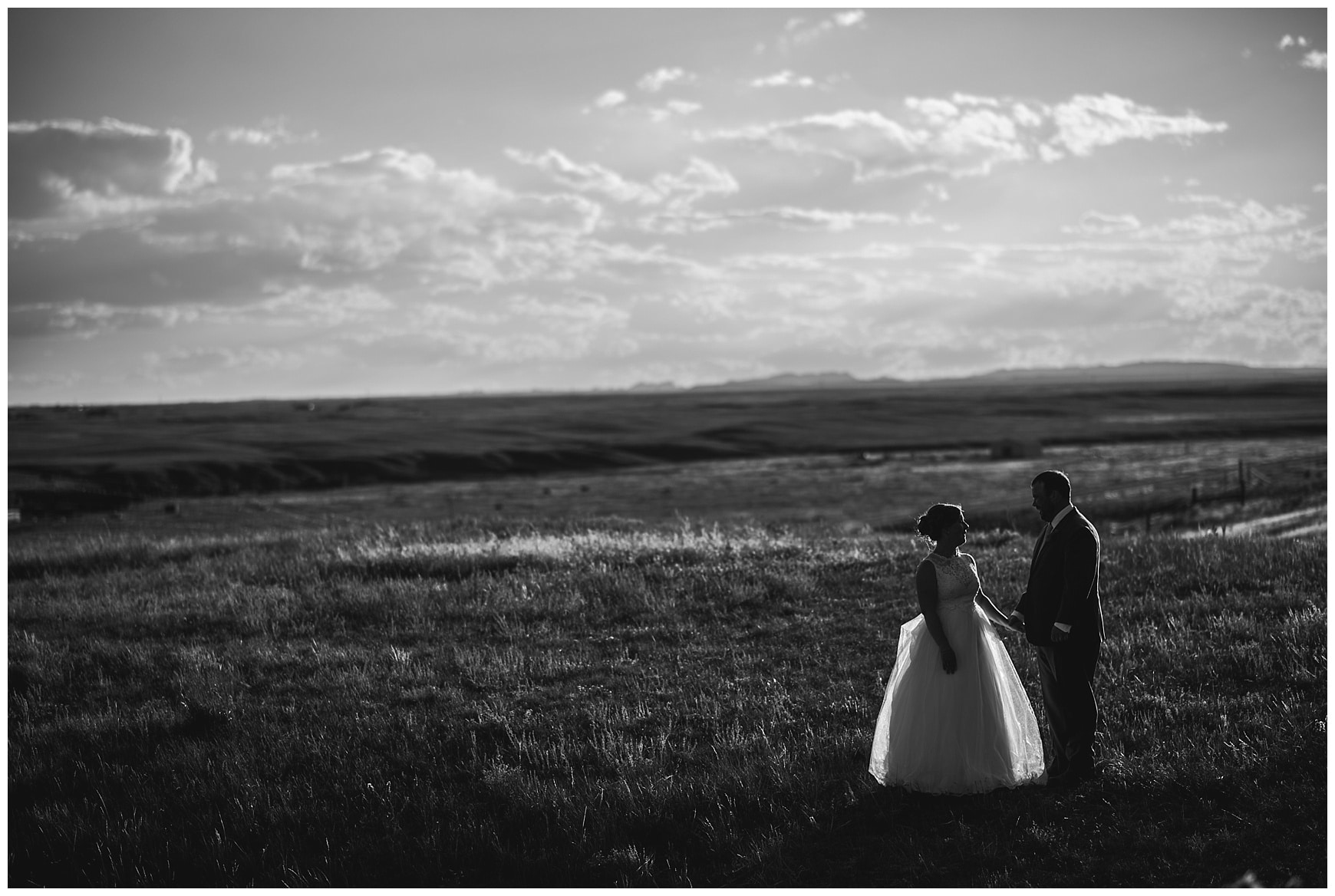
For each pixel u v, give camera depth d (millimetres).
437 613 12438
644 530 23031
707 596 12766
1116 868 5551
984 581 12992
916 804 6492
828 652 10133
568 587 13516
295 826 6750
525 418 174750
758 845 6062
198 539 22156
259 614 12391
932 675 6629
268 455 103062
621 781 6926
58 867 6445
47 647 11188
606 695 9109
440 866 6168
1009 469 78875
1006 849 5809
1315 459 66875
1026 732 6762
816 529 25109
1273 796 6086
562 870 6039
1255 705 7582
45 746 8281
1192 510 32906
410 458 101250
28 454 104688
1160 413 165125
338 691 9500
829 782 6832
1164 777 6434
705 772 7129
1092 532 6531
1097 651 6586
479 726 8344
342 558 16406
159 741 8383
